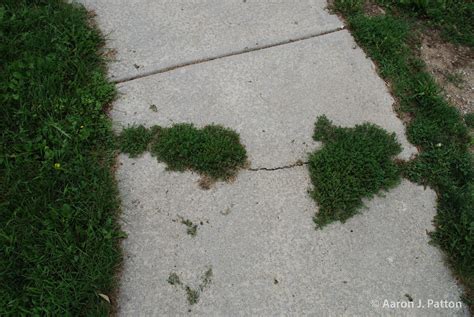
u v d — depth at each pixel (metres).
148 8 2.57
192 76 2.33
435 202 2.04
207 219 1.95
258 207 1.98
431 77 2.38
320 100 2.28
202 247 1.89
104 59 2.35
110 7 2.56
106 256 1.82
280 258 1.88
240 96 2.27
